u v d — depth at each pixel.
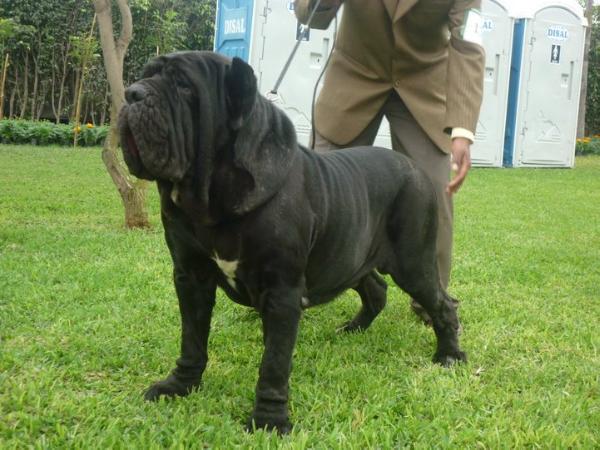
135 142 2.35
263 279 2.61
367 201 3.12
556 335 4.08
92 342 3.55
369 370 3.38
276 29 12.02
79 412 2.75
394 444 2.66
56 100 17.55
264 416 2.68
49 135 14.78
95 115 18.02
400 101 3.96
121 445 2.48
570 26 15.17
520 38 14.83
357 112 3.92
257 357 3.56
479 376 3.39
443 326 3.58
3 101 16.56
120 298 4.36
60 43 16.64
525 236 7.42
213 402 2.92
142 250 5.74
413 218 3.35
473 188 11.38
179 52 2.52
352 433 2.68
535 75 15.04
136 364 3.36
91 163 11.81
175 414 2.74
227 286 2.81
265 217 2.55
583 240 7.38
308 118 12.64
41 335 3.68
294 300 2.64
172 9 17.45
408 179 3.35
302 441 2.51
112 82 6.53
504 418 2.86
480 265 5.84
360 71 3.92
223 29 12.74
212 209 2.52
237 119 2.44
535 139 15.41
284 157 2.62
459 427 2.81
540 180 12.98
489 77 14.49
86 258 5.40
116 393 3.05
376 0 3.69
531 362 3.62
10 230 6.21
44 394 2.91
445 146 3.86
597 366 3.58
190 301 2.94
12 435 2.56
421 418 2.91
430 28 3.72
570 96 15.55
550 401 3.05
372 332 4.07
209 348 3.68
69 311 4.07
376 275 4.03
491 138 14.84
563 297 5.02
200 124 2.44
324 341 3.90
